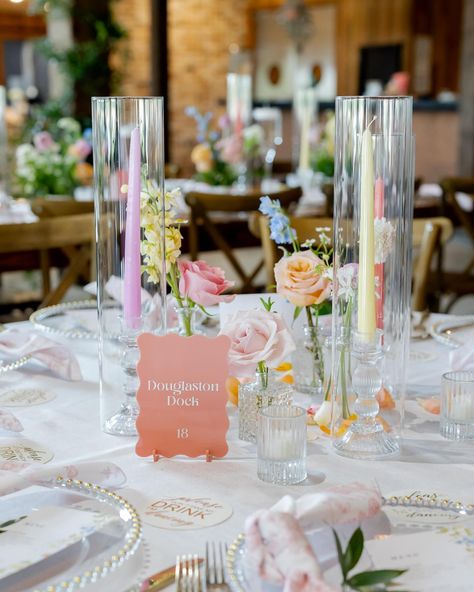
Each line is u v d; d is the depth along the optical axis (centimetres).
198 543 90
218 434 112
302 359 135
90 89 804
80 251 241
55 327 179
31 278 508
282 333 115
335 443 116
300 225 225
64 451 116
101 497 96
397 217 111
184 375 111
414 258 379
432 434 123
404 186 110
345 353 113
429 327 177
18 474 98
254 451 116
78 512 93
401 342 115
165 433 112
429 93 1016
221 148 457
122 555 81
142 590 79
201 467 111
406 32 993
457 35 1012
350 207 109
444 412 122
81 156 440
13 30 1118
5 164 448
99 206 118
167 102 761
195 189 447
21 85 1151
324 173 485
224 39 1100
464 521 92
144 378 112
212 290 120
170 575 81
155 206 117
